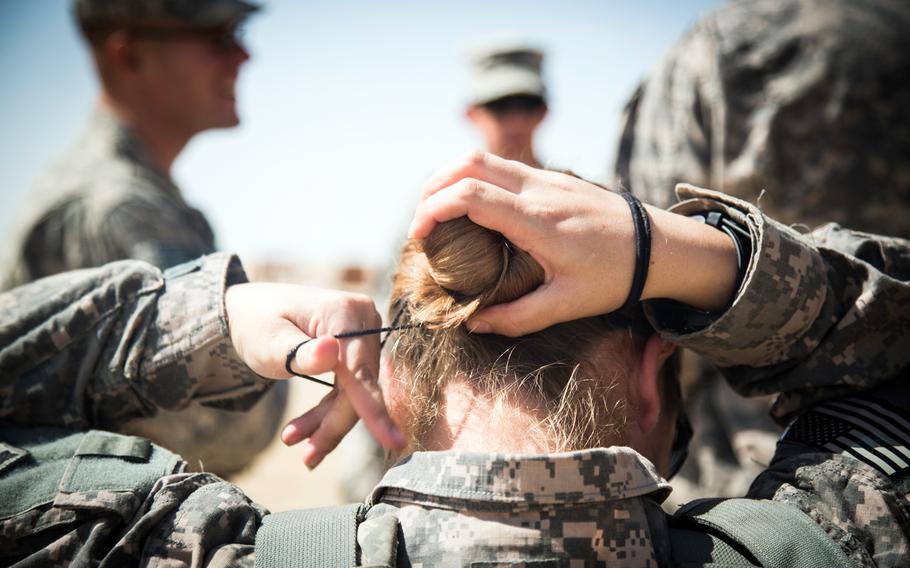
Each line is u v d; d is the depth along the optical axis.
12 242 2.48
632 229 0.97
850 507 0.96
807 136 1.81
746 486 1.90
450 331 0.99
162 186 2.58
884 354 1.07
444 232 0.95
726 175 1.90
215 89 2.78
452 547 0.86
